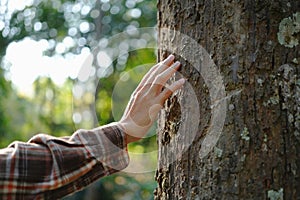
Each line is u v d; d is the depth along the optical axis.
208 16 1.22
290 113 1.16
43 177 1.07
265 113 1.16
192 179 1.20
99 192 5.59
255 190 1.14
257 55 1.17
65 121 6.19
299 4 1.21
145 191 5.41
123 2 5.08
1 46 5.12
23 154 1.07
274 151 1.15
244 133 1.16
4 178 1.04
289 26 1.19
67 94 5.95
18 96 7.04
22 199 1.06
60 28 5.10
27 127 6.77
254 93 1.17
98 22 5.03
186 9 1.26
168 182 1.26
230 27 1.20
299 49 1.19
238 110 1.17
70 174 1.09
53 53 5.09
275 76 1.17
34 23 5.07
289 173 1.15
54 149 1.09
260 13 1.19
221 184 1.16
